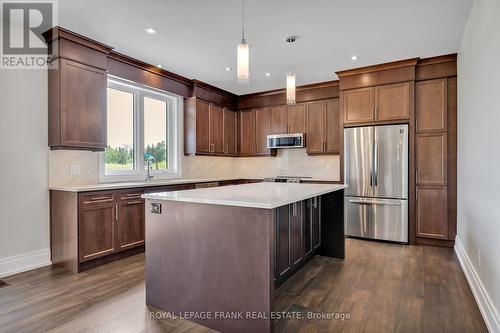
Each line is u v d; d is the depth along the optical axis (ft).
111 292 8.39
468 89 9.78
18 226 9.93
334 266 10.50
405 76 13.33
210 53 12.24
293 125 17.83
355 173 14.42
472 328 6.54
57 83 10.20
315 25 9.75
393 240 13.60
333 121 16.56
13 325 6.64
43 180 10.56
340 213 11.37
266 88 17.99
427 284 8.87
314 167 18.20
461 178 11.29
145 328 6.57
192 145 16.58
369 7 8.65
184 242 7.06
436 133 12.96
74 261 9.93
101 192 10.61
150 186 12.49
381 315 7.09
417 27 9.95
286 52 12.07
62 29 10.02
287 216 8.91
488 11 7.08
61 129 10.20
